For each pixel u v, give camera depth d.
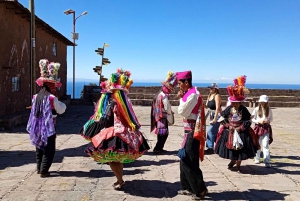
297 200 4.50
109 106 4.62
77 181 5.16
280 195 4.69
